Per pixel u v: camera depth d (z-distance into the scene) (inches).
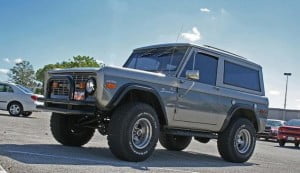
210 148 483.2
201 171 269.0
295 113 2165.4
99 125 305.7
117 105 276.5
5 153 251.1
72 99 281.4
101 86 264.8
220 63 348.2
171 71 314.3
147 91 281.4
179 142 400.5
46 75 302.8
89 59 2610.7
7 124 498.3
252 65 383.2
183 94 309.7
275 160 411.2
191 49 324.2
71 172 212.5
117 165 251.4
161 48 339.6
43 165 224.1
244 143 366.0
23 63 4069.9
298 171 327.6
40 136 389.4
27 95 740.0
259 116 379.2
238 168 313.0
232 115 351.6
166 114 299.0
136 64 345.4
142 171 239.1
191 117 318.0
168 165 281.6
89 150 316.2
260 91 388.2
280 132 862.5
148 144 281.1
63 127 322.0
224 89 346.0
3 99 732.7
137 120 273.7
